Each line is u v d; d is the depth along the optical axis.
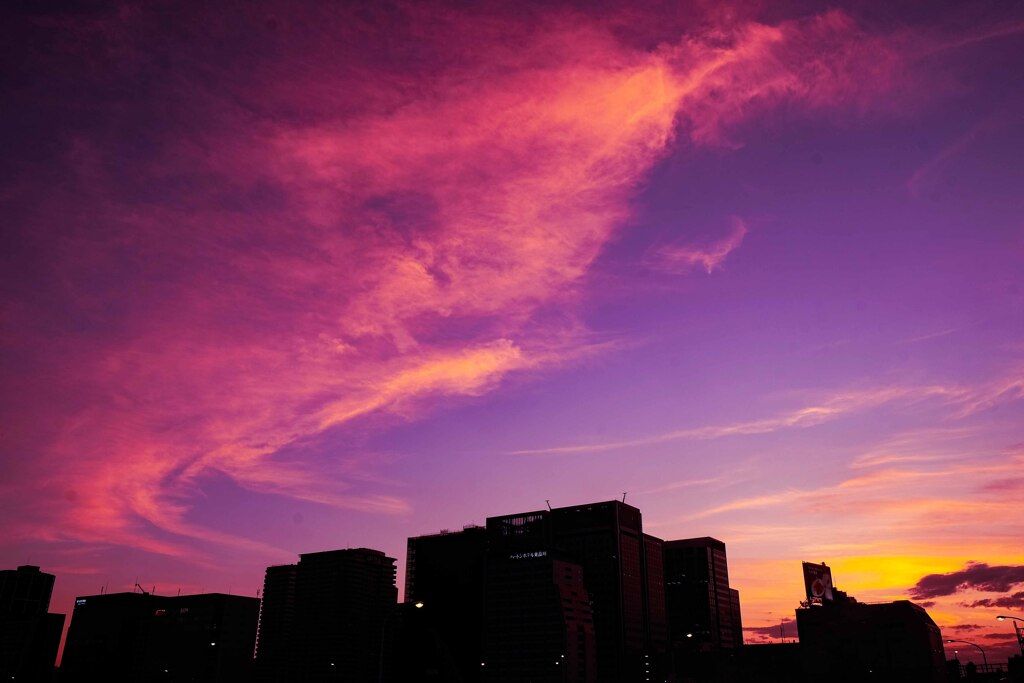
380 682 64.19
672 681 139.12
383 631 65.56
